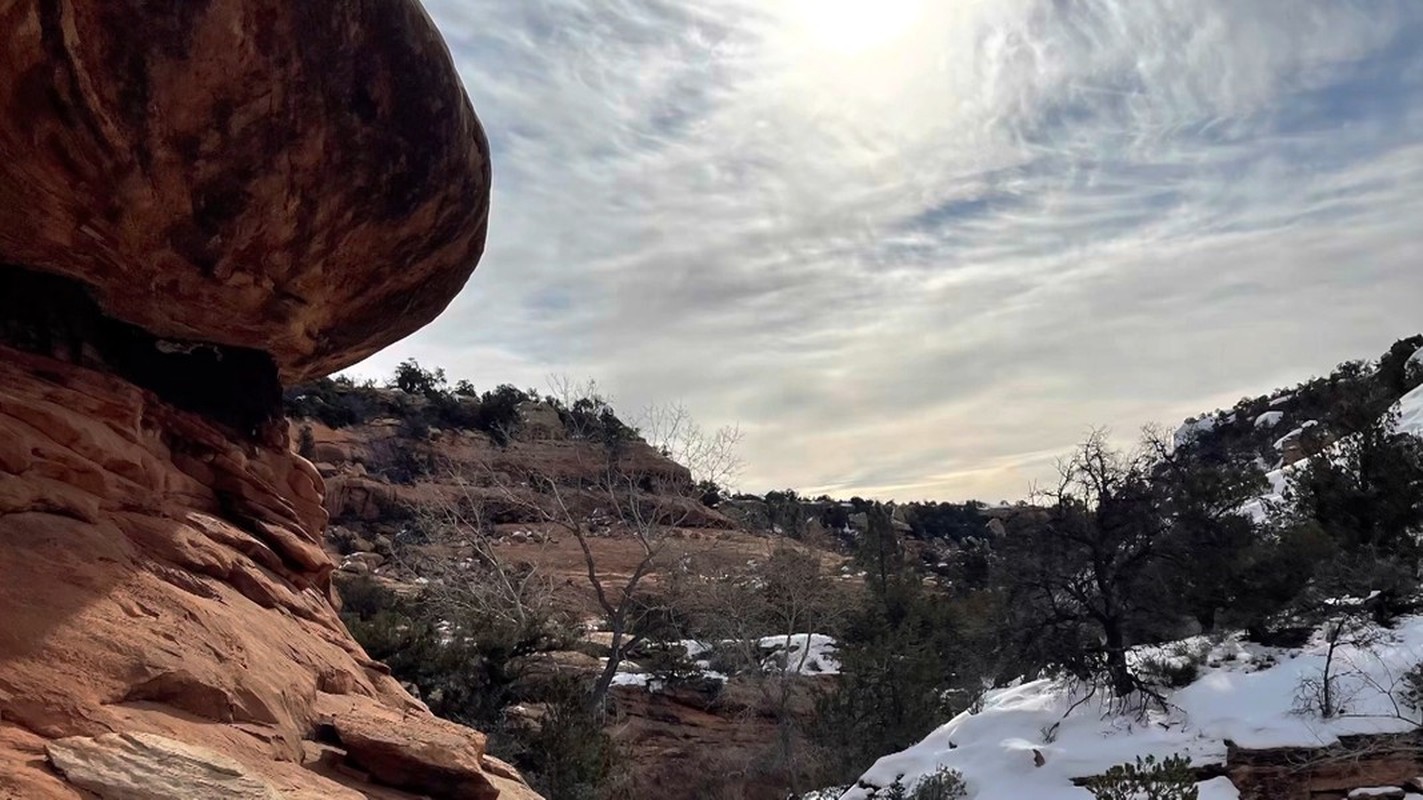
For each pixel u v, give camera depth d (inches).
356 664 250.8
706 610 1224.8
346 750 186.1
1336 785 615.8
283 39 173.2
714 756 1052.5
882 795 759.1
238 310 224.2
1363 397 1007.0
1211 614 884.0
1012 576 869.8
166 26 157.3
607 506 1879.9
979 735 800.3
